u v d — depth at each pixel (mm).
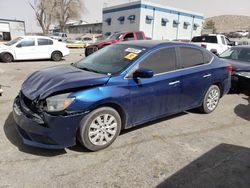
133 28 33781
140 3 32125
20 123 3402
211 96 5348
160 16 34906
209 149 3828
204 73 4953
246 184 3016
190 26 40156
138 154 3584
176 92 4449
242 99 6816
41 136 3244
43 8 49969
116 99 3580
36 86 3562
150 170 3219
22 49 13344
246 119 5234
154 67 4121
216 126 4770
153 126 4578
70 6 53875
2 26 35312
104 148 3699
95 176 3053
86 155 3502
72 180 2959
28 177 2980
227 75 5574
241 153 3750
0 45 13102
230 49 8711
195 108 5566
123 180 2998
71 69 4117
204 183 3000
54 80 3547
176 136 4227
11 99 5965
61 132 3236
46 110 3170
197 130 4523
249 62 7570
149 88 3988
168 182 2990
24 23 37250
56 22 54688
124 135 4148
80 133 3412
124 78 3727
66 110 3197
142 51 4102
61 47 14711
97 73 3832
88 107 3324
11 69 10664
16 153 3467
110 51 4531
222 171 3256
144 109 4039
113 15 37375
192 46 4906
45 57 14289
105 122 3600
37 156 3422
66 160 3361
